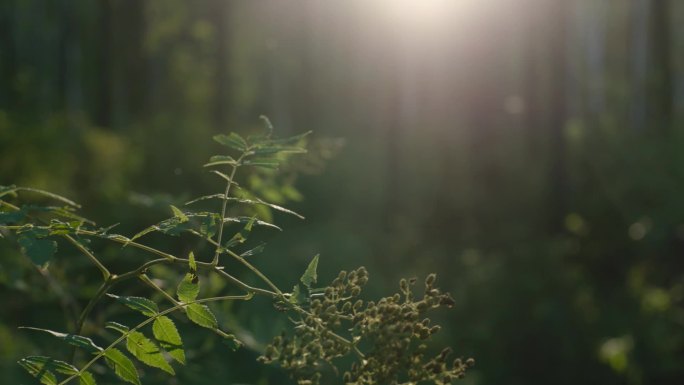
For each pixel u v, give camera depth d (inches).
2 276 99.7
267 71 984.9
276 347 59.1
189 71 681.6
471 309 316.2
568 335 298.5
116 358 55.7
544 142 489.7
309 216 434.3
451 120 533.0
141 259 130.8
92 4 692.7
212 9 657.6
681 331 306.0
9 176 288.8
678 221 383.2
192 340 109.0
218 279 104.9
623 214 399.2
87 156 340.2
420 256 381.1
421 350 58.7
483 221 434.3
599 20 1040.8
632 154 492.4
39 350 110.7
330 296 58.1
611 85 970.1
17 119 333.7
